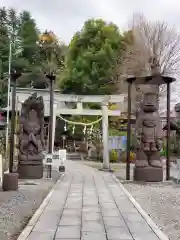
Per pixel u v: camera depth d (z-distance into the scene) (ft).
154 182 48.57
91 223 24.47
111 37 109.19
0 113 95.30
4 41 118.01
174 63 101.40
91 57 105.91
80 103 72.02
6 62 111.34
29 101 53.57
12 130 46.44
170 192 40.98
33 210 29.68
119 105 95.50
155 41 102.73
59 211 28.71
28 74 112.37
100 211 28.91
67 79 107.96
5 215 27.35
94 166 79.00
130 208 30.37
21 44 121.49
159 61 95.45
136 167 49.80
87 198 35.70
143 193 40.29
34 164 52.24
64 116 105.60
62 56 123.65
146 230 22.54
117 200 34.63
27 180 50.16
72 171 66.13
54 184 47.06
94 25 111.34
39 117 54.03
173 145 106.01
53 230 22.33
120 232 22.00
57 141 134.62
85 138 115.85
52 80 54.44
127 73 100.27
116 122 104.99
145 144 49.39
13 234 22.09
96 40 108.88
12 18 124.77
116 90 103.24
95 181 50.83
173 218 27.48
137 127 50.60
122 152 92.22
